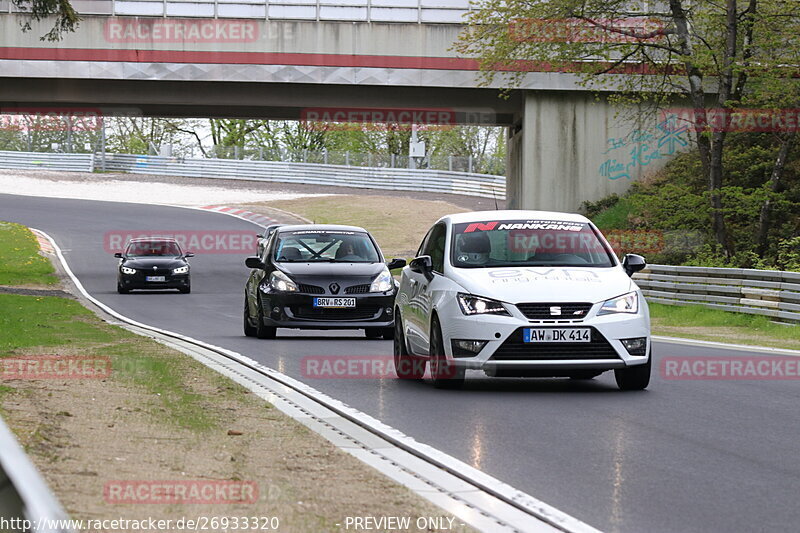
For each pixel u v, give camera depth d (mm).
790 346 36594
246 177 175250
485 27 76625
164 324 48531
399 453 16141
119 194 158125
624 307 23625
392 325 38250
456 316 23562
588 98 90062
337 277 38000
